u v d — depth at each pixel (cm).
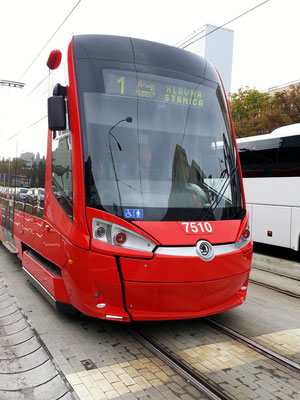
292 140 927
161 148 427
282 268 841
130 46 457
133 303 376
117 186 393
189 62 490
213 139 466
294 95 2531
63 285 434
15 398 308
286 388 326
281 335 440
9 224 774
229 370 354
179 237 385
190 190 423
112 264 367
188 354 384
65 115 416
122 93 427
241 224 439
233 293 423
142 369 350
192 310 391
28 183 609
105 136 405
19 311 494
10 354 386
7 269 737
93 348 392
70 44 445
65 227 418
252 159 1043
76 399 298
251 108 3008
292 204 917
